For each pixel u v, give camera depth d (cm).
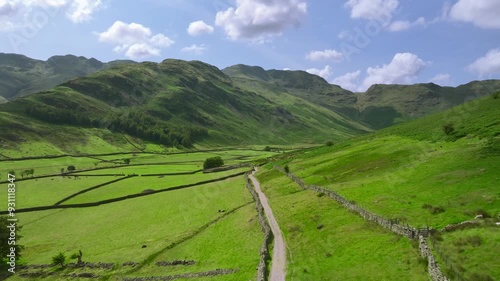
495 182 5547
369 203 6259
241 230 7425
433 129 11256
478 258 3488
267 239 6059
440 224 4609
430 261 3653
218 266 5878
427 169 7362
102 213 11750
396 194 6375
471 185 5703
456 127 10031
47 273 7569
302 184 9881
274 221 7238
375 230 5212
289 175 11775
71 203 12850
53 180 16938
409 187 6594
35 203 12888
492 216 4419
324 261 4794
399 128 15275
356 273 4156
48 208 12512
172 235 8519
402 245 4431
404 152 9794
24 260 8406
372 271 4078
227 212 9356
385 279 3816
